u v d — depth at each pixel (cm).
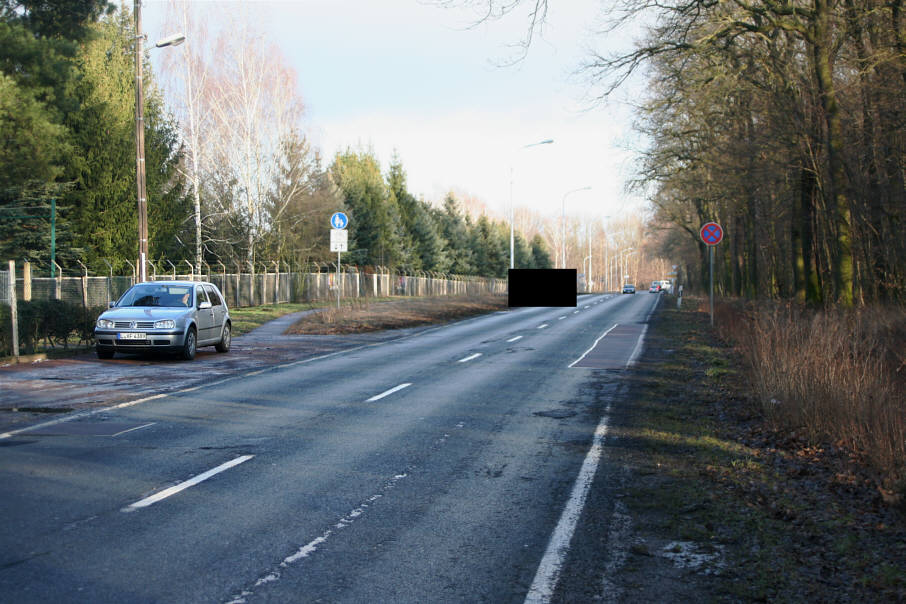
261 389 1306
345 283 5325
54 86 2616
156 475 720
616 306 5222
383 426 978
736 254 4731
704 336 2441
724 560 509
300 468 755
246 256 4591
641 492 673
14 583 454
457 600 440
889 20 2003
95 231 3197
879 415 816
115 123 3259
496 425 988
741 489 680
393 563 498
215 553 512
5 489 665
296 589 452
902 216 2206
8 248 3038
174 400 1179
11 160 2172
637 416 1054
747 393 1223
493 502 642
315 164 5016
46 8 2780
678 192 4200
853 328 1548
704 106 2641
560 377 1479
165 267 4025
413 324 3120
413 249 7738
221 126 4434
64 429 944
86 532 552
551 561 504
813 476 729
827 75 2102
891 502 628
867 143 2241
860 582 470
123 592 443
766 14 2088
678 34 2134
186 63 4081
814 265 2650
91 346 1970
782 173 2609
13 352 1698
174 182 3969
